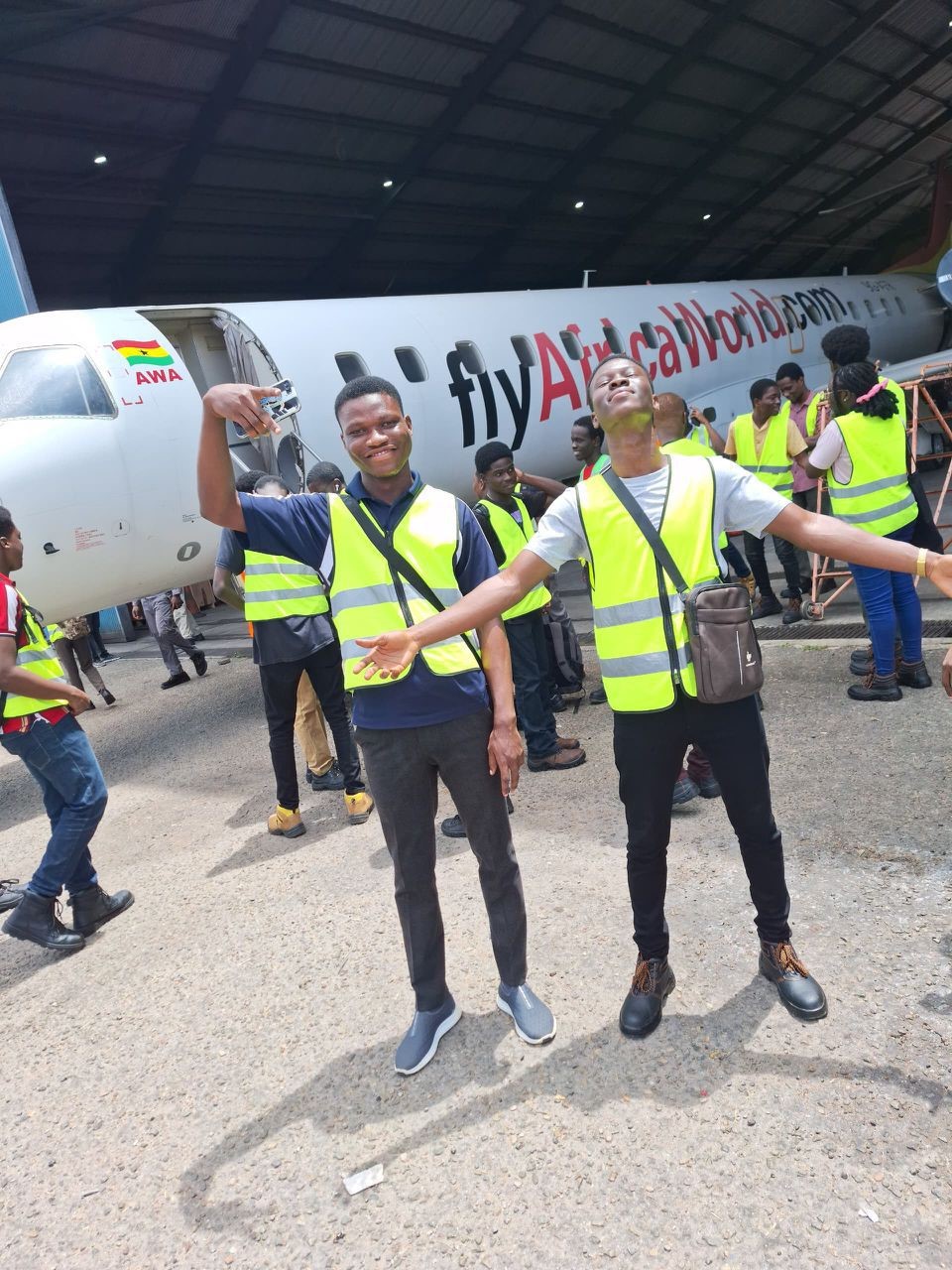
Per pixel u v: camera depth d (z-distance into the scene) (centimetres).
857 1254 158
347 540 215
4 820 545
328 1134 211
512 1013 236
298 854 388
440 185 1566
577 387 1032
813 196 2217
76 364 595
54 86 1039
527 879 318
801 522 198
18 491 545
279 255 1605
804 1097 195
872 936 246
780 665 516
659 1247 166
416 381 848
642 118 1585
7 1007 302
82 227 1306
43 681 314
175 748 621
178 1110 229
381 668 182
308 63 1166
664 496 205
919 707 407
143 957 317
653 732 211
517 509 428
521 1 1195
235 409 187
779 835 220
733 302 1351
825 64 1591
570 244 1992
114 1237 192
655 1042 221
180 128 1198
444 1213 182
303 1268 176
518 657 411
